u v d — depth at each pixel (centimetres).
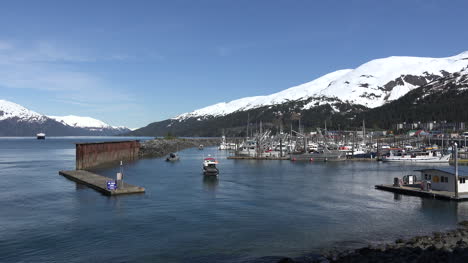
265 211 4794
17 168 10775
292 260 2903
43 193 6125
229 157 15250
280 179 8200
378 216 4512
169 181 7750
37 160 14050
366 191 6406
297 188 6800
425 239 3316
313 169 10681
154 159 15312
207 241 3525
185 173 9425
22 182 7550
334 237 3653
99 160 12375
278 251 3241
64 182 7550
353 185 7194
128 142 16112
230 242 3497
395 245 3191
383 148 17138
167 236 3681
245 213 4675
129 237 3644
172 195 5950
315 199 5644
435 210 4788
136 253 3198
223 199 5625
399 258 2747
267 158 14800
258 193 6216
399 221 4269
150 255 3150
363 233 3791
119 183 6731
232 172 9825
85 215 4541
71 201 5419
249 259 3050
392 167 11294
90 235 3709
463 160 12962
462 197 5212
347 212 4738
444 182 5781
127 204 5200
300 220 4325
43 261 3014
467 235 3438
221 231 3859
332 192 6316
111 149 13838
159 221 4253
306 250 3259
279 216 4519
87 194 6022
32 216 4494
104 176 8512
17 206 5078
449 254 2717
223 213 4669
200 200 5531
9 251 3241
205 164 9325
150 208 4941
